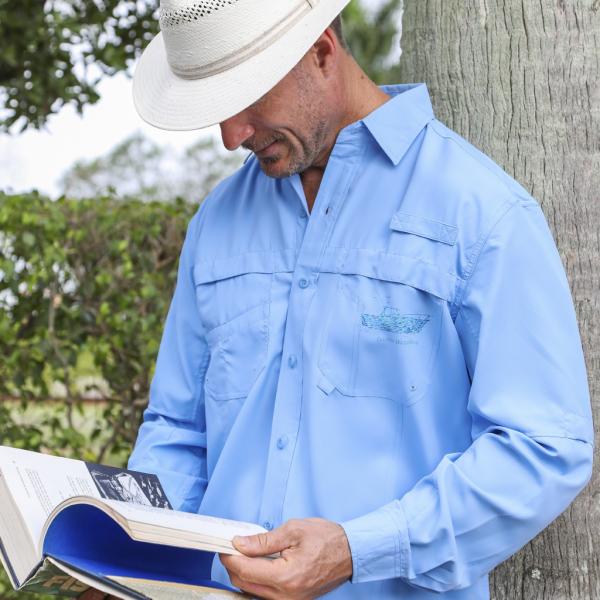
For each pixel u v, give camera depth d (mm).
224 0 2172
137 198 5191
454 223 2201
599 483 2609
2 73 5414
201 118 2178
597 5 2652
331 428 2225
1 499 2119
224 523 2072
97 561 2049
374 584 2197
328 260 2303
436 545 2047
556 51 2664
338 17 2354
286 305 2367
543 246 2176
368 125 2305
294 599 1961
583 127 2650
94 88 5453
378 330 2217
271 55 2162
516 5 2693
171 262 5070
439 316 2191
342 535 2020
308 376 2252
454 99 2781
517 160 2695
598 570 2604
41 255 4809
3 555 2121
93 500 1886
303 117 2250
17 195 4836
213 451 2457
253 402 2355
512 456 2076
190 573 2176
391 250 2238
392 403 2217
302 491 2240
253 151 2311
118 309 4977
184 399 2584
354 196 2326
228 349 2420
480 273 2162
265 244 2436
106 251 4930
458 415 2223
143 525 1824
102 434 5719
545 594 2619
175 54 2256
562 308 2160
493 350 2131
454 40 2777
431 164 2283
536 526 2098
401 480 2197
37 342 4844
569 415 2109
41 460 2238
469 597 2244
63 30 5312
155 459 2553
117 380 5047
